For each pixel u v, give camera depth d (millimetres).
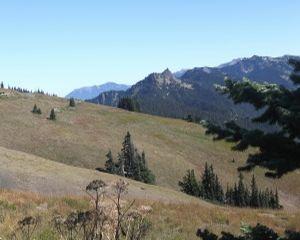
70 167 63938
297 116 4656
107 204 7465
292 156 4898
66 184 52906
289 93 4871
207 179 123000
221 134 5164
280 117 4738
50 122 146625
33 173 53281
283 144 4875
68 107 185125
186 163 148750
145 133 169500
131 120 181875
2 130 128875
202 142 173750
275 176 5023
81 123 159500
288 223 27172
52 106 178750
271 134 4918
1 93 179875
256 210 34188
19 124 136625
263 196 128250
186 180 119500
